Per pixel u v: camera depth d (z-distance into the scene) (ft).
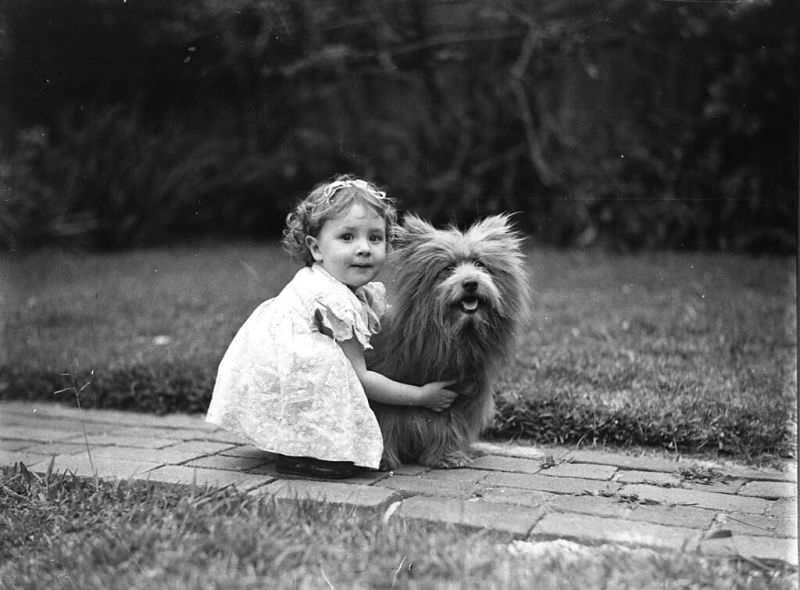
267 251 32.09
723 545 8.01
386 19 30.30
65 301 22.41
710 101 28.07
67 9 18.42
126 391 14.42
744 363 15.17
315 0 28.58
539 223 31.94
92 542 8.18
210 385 14.19
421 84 32.94
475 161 32.42
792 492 9.89
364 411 10.30
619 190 30.60
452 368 10.71
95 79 24.71
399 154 33.24
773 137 27.55
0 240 25.18
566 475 10.62
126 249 32.58
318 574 7.43
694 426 11.84
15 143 24.77
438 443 10.92
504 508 9.05
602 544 8.02
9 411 14.21
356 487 9.82
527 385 13.52
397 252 10.93
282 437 10.30
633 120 29.81
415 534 8.14
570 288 23.82
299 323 10.44
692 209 29.58
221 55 27.17
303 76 31.86
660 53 27.91
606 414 12.17
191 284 25.46
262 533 8.06
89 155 29.22
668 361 15.30
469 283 10.15
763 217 28.48
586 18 27.99
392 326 10.90
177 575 7.35
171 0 22.72
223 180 33.53
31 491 9.77
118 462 11.05
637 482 10.32
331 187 10.72
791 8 23.31
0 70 16.22
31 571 7.79
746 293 22.36
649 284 24.13
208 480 10.21
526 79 30.94
